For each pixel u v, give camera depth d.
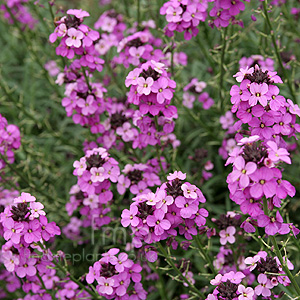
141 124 1.11
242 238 1.12
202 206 1.26
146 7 1.35
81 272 1.24
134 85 1.07
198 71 1.43
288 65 1.26
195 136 1.37
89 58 1.13
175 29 1.14
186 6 1.13
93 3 1.67
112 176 1.09
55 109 1.50
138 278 1.03
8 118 1.50
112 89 1.45
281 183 0.96
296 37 1.35
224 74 1.27
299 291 1.01
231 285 1.00
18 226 1.02
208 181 1.29
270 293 1.01
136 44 1.18
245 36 1.31
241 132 1.03
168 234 1.01
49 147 1.42
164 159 1.18
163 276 1.24
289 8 1.36
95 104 1.17
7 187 1.25
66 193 1.33
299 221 1.27
